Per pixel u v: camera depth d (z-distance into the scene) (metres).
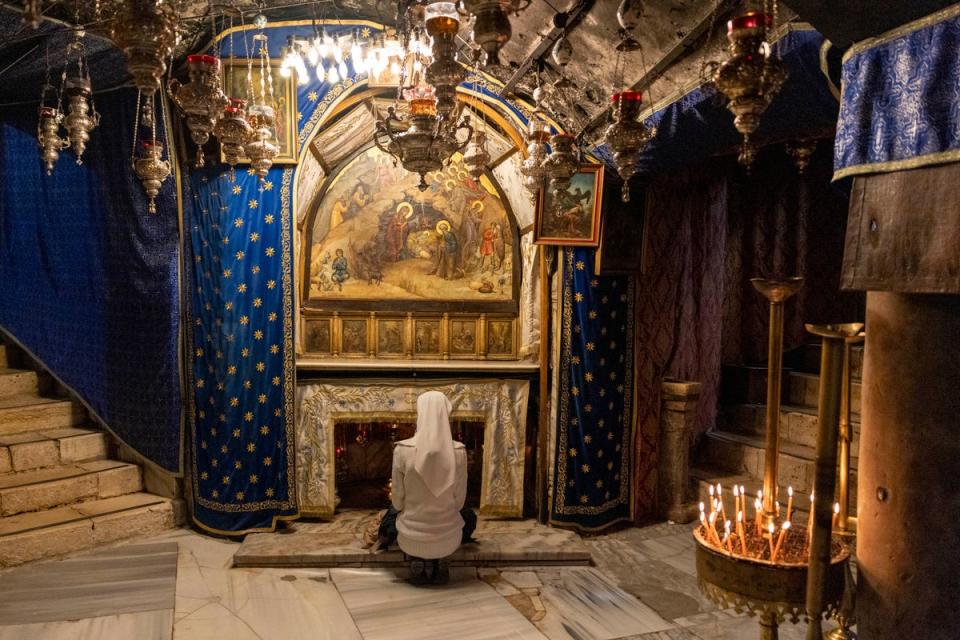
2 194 5.97
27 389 6.41
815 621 2.15
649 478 6.21
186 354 5.61
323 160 6.16
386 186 6.64
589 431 5.95
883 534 2.19
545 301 6.04
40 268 5.98
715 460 6.91
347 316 6.66
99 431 6.12
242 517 5.55
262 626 4.16
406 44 4.23
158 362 5.60
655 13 3.49
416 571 4.80
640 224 5.96
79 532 5.21
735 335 7.73
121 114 5.48
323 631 4.12
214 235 5.47
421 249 6.76
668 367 6.34
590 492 5.95
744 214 7.68
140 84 2.28
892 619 2.16
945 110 1.82
